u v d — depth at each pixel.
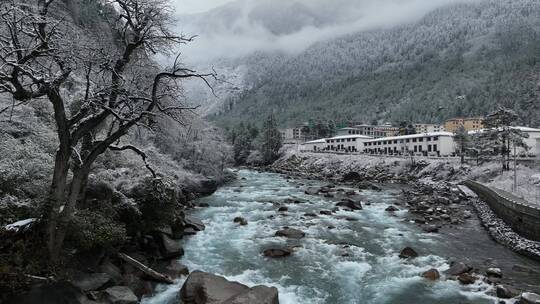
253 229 25.66
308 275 17.23
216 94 16.58
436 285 16.25
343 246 21.97
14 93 11.42
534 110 126.25
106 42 16.27
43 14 12.02
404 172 69.88
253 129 145.38
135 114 14.50
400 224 28.84
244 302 11.87
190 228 24.02
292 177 75.00
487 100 172.50
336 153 103.31
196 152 47.19
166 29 14.08
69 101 20.97
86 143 14.96
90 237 13.51
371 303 14.52
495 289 15.66
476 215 33.56
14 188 14.03
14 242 11.76
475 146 61.06
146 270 15.23
